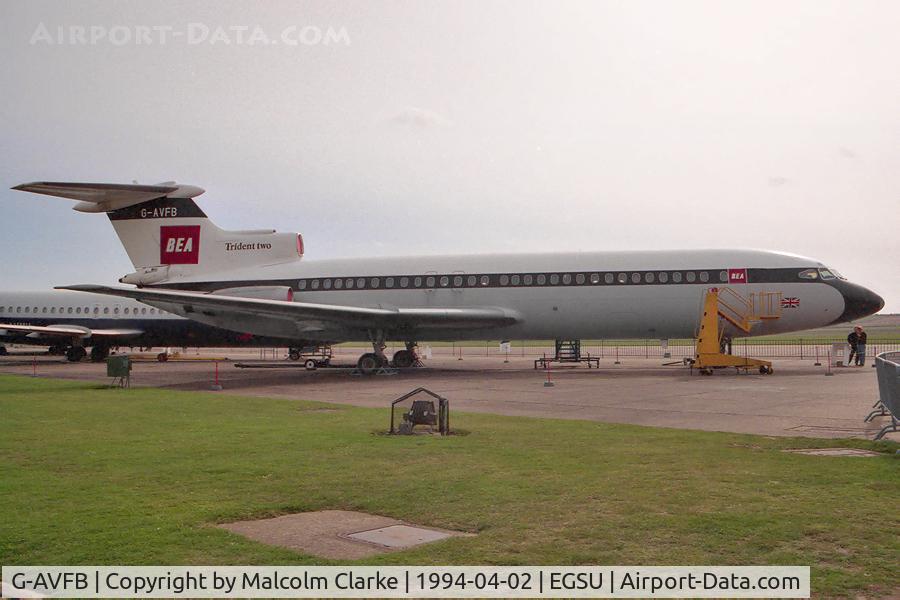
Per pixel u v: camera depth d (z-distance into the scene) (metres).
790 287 27.27
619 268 28.20
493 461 9.84
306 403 17.70
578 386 22.58
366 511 7.40
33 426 13.55
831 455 10.28
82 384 23.86
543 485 8.38
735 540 6.32
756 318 27.39
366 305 29.94
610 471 9.13
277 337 31.73
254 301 25.80
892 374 11.80
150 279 31.66
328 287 30.36
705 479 8.63
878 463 9.57
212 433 12.53
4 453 10.62
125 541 6.35
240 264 31.52
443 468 9.38
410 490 8.19
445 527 6.83
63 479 8.86
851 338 32.62
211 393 20.58
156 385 24.27
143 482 8.68
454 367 34.38
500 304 28.86
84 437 12.16
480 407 17.05
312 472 9.18
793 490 8.05
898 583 5.34
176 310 31.58
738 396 19.08
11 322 39.72
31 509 7.41
